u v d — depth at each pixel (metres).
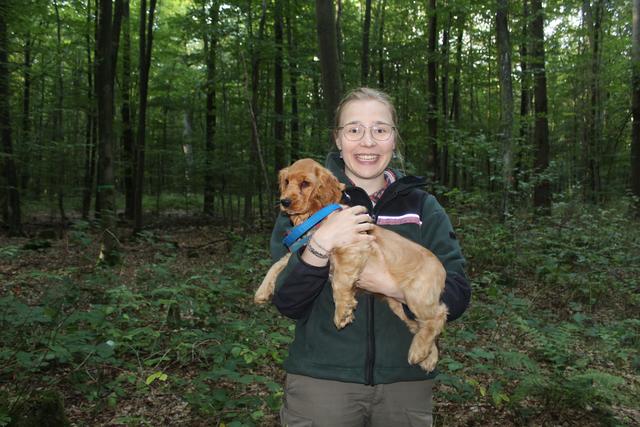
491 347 5.86
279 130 19.08
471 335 5.57
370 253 2.38
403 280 2.38
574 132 28.00
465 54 24.64
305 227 2.42
